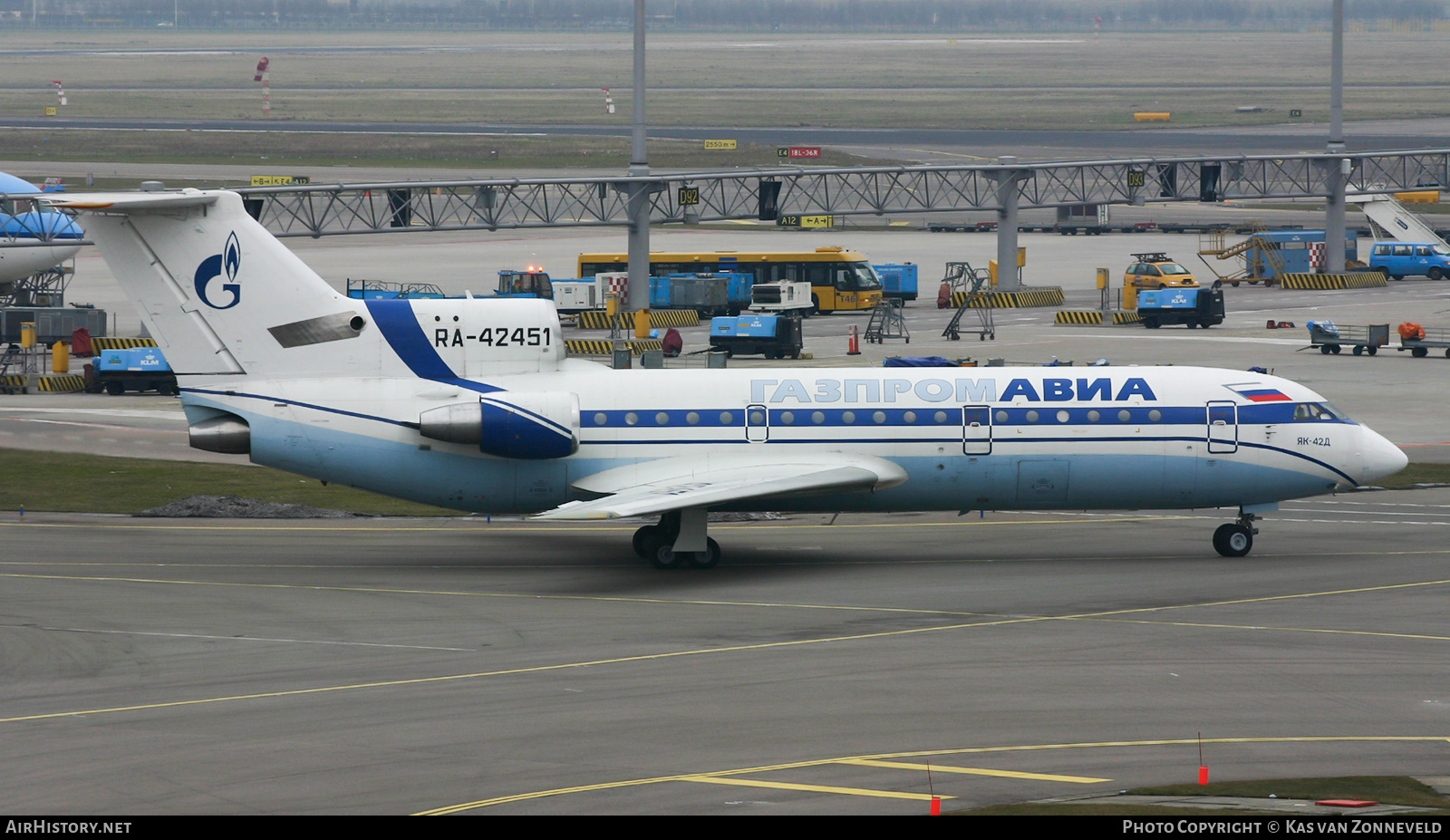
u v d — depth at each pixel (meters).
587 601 146.12
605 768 93.12
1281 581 153.38
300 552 173.38
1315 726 102.12
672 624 135.12
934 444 165.62
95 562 165.88
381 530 189.00
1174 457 167.00
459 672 118.12
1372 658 121.19
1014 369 170.88
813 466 164.12
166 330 161.12
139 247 159.62
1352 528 185.38
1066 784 89.44
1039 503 168.62
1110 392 167.88
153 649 126.69
